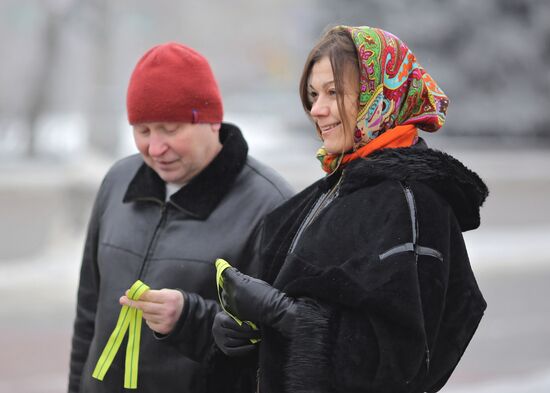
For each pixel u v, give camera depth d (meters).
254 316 6.09
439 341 5.96
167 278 7.84
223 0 140.62
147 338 7.69
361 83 6.16
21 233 35.50
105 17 41.12
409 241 5.69
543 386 17.53
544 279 32.19
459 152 68.69
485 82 74.69
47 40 64.06
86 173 32.16
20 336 22.50
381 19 71.31
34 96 65.19
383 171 5.91
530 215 46.38
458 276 5.98
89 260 8.70
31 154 64.00
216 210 7.98
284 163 57.66
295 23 88.06
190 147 7.89
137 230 8.18
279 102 109.88
